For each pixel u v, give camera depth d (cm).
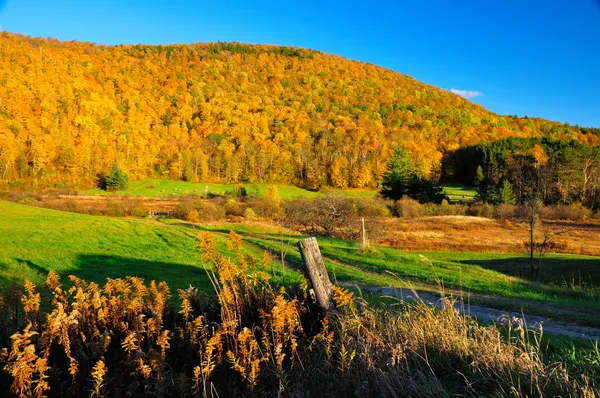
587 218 5400
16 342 310
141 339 386
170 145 12356
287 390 360
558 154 8181
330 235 3941
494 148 10588
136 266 1719
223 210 5503
